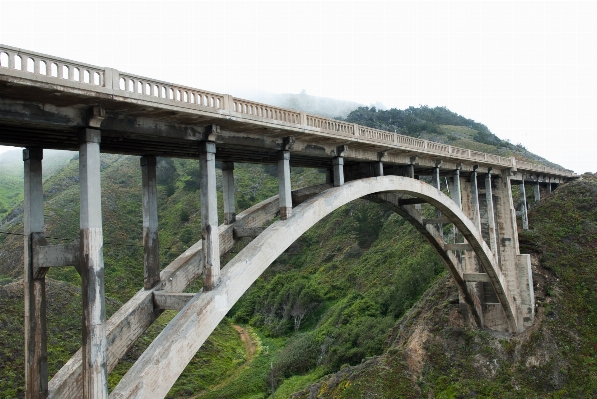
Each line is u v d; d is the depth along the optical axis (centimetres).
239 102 1110
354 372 2497
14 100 764
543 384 2338
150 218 1163
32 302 903
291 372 3145
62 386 901
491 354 2505
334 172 1600
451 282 3072
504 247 2781
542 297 2784
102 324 803
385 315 3491
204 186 1073
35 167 963
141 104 869
